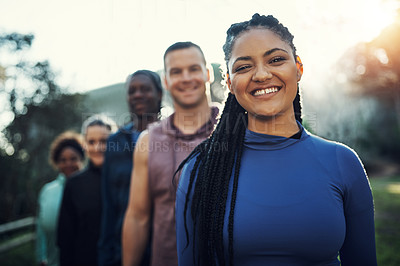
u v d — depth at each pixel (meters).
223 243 0.94
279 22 0.99
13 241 5.85
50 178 7.89
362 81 13.74
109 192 1.93
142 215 1.56
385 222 5.14
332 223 0.90
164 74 1.54
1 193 7.27
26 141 7.88
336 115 4.85
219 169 1.02
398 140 17.59
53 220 2.73
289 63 0.96
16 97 7.79
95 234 2.33
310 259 0.90
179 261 1.07
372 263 1.02
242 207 0.93
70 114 8.04
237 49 0.98
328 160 0.98
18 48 7.38
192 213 1.02
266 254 0.90
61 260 2.36
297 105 1.14
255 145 1.02
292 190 0.93
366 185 1.00
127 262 1.55
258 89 0.97
